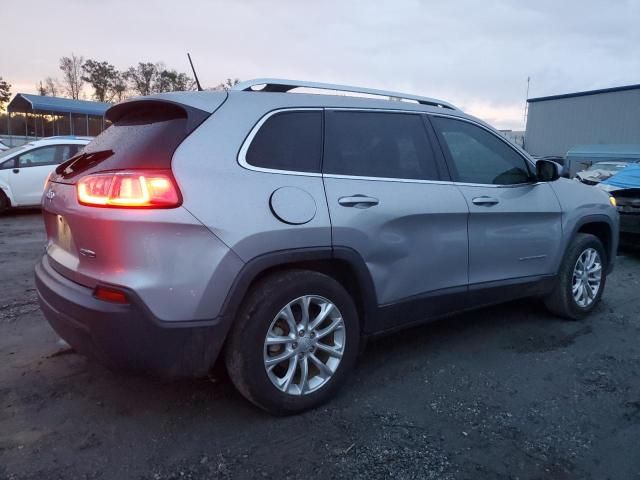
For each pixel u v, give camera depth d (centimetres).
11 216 1155
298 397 309
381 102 372
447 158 390
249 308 289
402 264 351
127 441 287
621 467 272
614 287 622
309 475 261
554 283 468
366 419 313
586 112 3831
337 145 335
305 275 306
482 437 296
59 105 2775
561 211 460
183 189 268
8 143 2752
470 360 400
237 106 307
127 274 264
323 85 354
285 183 302
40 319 473
